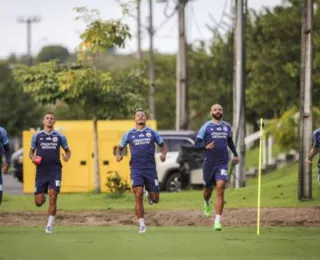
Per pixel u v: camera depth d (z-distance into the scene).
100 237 39.97
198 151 75.00
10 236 40.72
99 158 80.25
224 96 119.81
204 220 49.59
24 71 72.31
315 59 86.94
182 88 87.75
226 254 33.56
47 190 44.31
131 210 55.28
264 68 97.81
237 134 69.75
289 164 95.62
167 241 37.97
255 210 52.31
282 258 32.38
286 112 97.12
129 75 74.00
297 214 50.12
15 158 94.25
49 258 32.41
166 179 77.12
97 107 72.12
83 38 70.00
